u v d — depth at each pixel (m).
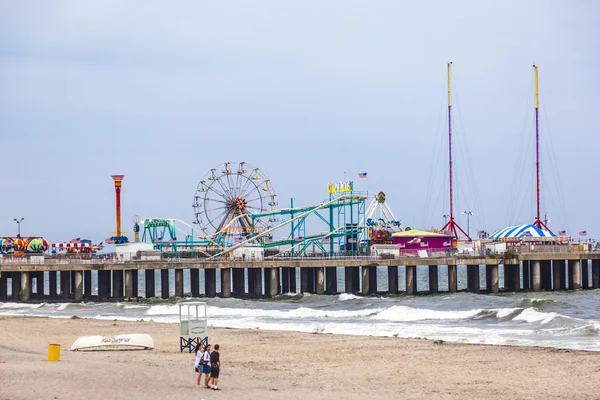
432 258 147.50
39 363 64.62
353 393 56.78
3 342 85.69
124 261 152.25
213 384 56.53
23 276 149.25
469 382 61.22
